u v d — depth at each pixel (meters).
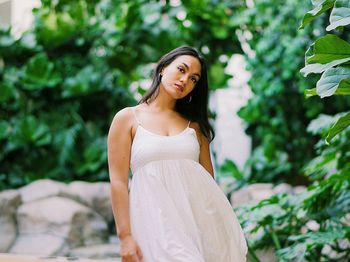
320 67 1.94
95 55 6.49
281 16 5.17
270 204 3.11
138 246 1.96
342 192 3.09
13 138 6.07
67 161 6.21
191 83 2.15
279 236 3.34
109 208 5.25
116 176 2.03
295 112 5.77
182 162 2.02
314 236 2.80
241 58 6.25
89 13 6.41
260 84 5.68
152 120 2.12
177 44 5.95
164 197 1.96
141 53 6.14
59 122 6.36
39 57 6.27
